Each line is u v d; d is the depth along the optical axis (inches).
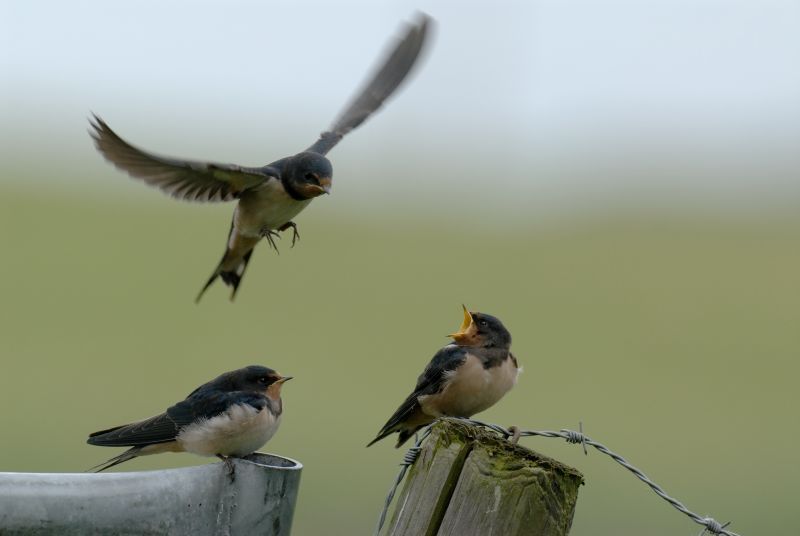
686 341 973.8
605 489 573.0
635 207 1520.7
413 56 316.5
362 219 1417.3
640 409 747.4
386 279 1142.3
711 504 548.1
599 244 1312.7
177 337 883.4
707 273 1185.4
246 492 205.6
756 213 1492.4
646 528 501.7
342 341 905.5
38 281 1030.4
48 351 804.0
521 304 1075.9
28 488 191.0
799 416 745.6
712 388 819.4
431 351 893.2
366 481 550.9
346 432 650.2
